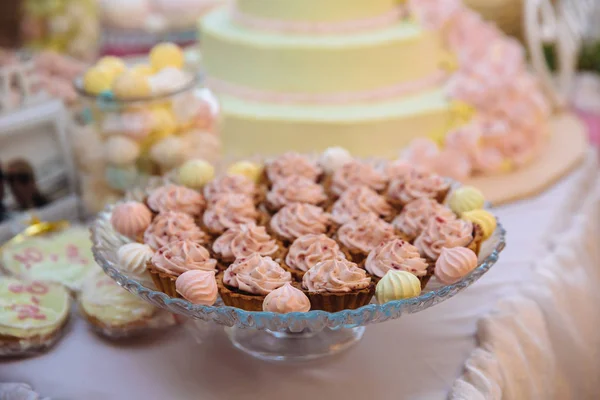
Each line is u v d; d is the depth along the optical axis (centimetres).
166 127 84
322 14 106
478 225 72
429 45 111
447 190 80
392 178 83
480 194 77
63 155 90
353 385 67
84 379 68
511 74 109
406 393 66
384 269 67
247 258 67
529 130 107
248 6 111
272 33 108
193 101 87
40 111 88
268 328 62
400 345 71
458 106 104
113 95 83
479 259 72
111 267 68
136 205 75
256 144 103
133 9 140
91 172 87
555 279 82
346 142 101
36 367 69
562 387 79
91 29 134
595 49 166
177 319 72
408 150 100
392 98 107
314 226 74
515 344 72
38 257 79
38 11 132
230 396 66
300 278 67
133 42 143
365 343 71
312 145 102
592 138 139
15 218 87
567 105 129
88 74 85
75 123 87
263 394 66
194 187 82
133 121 83
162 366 69
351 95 105
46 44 133
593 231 98
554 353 79
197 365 69
